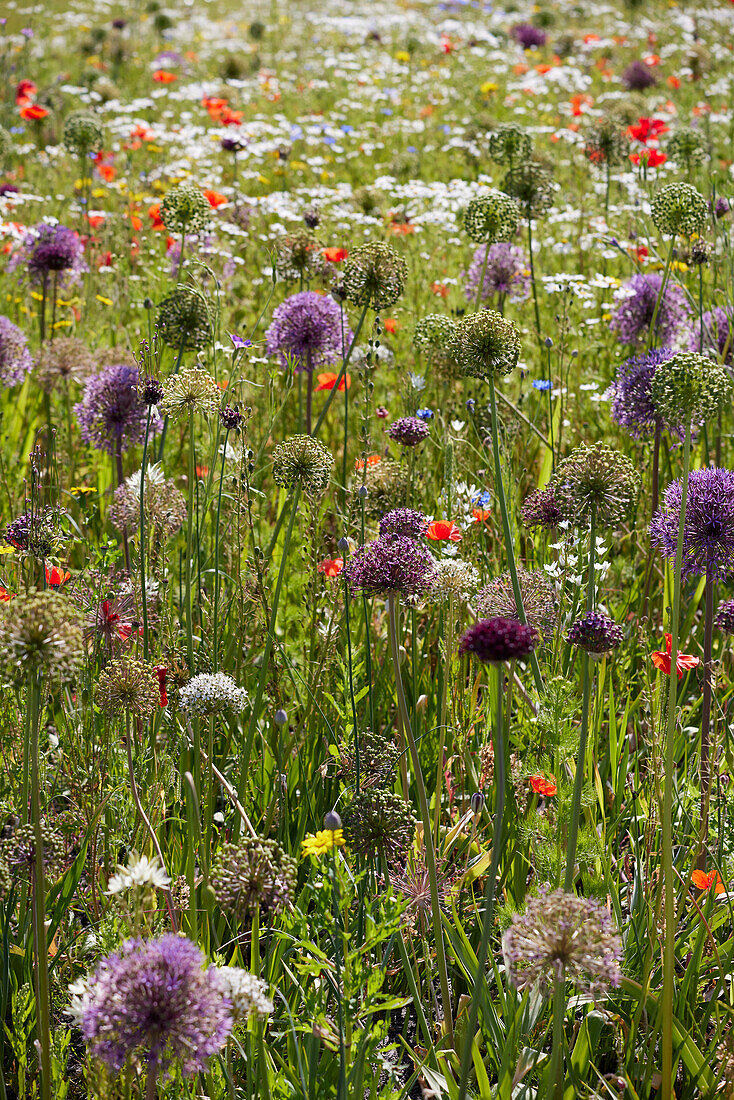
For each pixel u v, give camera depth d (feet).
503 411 14.89
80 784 9.14
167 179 30.35
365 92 44.70
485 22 67.82
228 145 28.89
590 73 49.42
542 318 20.30
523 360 18.39
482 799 8.07
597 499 8.88
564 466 9.05
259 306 20.18
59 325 19.77
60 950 8.41
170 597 12.50
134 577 11.50
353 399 17.15
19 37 58.39
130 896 7.14
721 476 9.45
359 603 12.40
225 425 10.97
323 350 14.97
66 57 58.49
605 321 19.53
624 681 11.57
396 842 7.64
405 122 38.58
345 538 9.29
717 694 11.35
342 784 10.03
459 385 16.80
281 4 80.59
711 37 54.60
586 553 10.68
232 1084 6.97
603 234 22.35
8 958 8.04
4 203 24.98
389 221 24.23
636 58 51.93
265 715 11.27
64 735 10.03
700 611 13.62
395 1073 7.76
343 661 10.83
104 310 20.79
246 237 23.15
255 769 10.60
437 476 15.12
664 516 10.27
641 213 20.65
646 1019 8.12
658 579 13.50
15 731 9.78
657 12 63.52
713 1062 7.89
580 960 6.37
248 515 11.45
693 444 15.23
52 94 42.80
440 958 7.78
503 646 6.48
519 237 22.98
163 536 11.43
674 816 9.67
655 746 8.87
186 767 10.22
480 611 10.02
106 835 9.09
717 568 9.43
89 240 22.98
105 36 60.44
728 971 8.26
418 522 9.57
